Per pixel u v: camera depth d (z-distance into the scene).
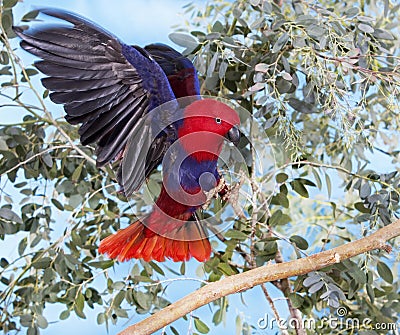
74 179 3.39
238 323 3.55
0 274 3.38
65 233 3.43
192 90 2.76
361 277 2.99
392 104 2.98
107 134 2.51
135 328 2.47
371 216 3.09
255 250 3.16
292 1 3.16
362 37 3.04
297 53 3.33
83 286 3.34
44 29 2.24
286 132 2.95
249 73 3.12
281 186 3.13
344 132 2.94
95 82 2.36
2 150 3.34
